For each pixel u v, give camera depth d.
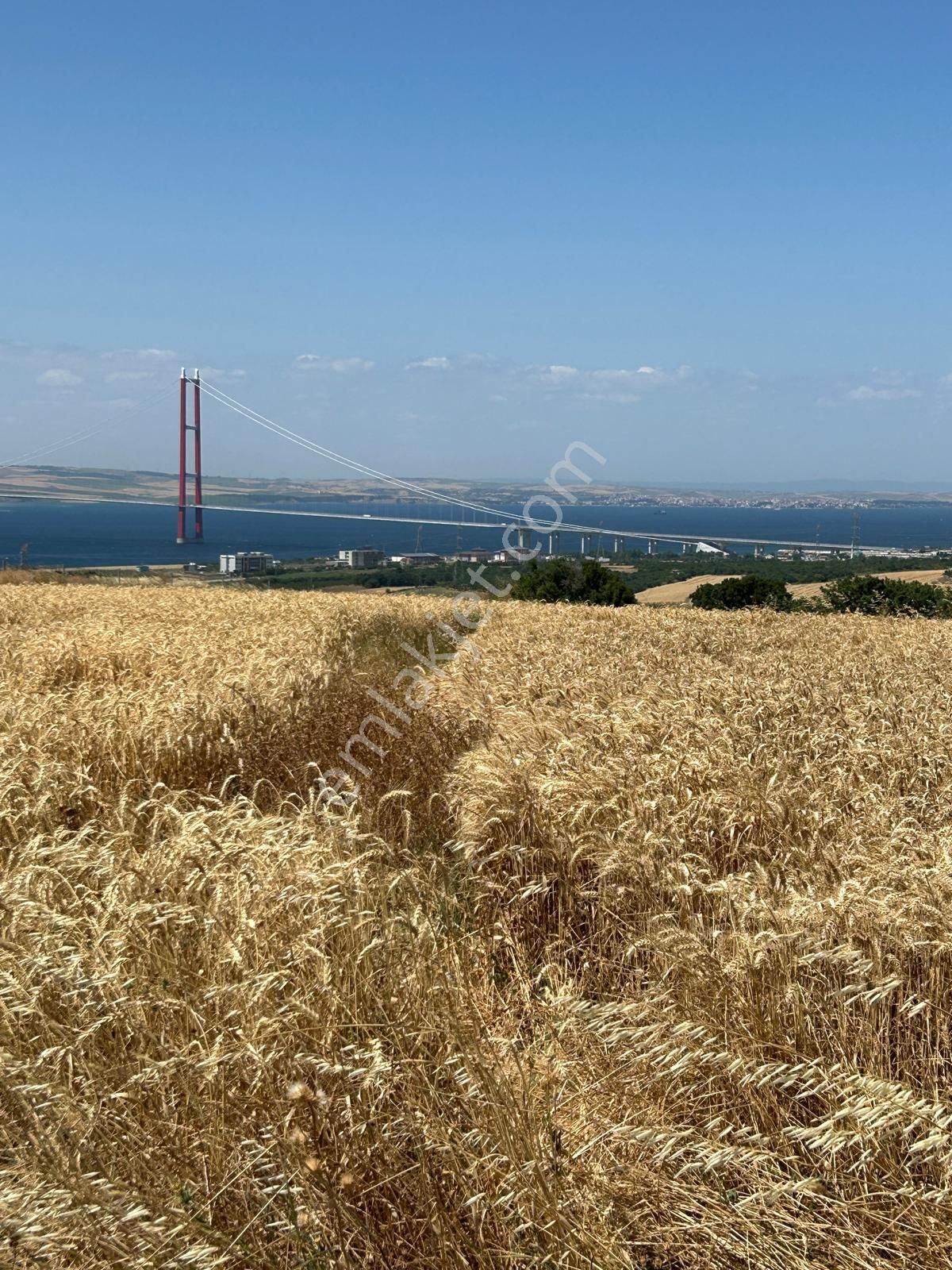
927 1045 4.12
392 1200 3.40
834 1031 4.11
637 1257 3.39
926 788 7.34
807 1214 3.33
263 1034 3.61
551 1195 3.27
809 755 8.14
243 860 4.91
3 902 4.27
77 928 4.36
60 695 9.27
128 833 5.47
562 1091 3.87
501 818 6.84
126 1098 3.42
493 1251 3.25
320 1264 3.13
